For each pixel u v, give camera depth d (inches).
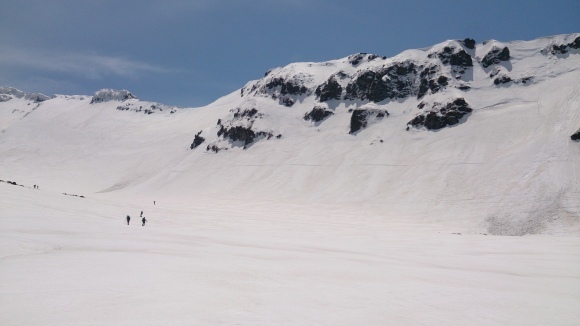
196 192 5625.0
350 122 6018.7
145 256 906.7
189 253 1000.2
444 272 911.7
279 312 510.0
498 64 5885.8
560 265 1073.5
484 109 5073.8
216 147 6924.2
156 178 6850.4
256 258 975.0
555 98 4557.1
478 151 4261.8
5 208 1688.0
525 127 4296.3
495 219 2861.7
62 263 782.5
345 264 954.1
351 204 4050.2
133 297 547.8
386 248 1453.0
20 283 612.7
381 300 606.2
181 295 566.6
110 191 6953.7
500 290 729.0
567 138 3481.8
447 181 3895.2
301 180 5064.0
